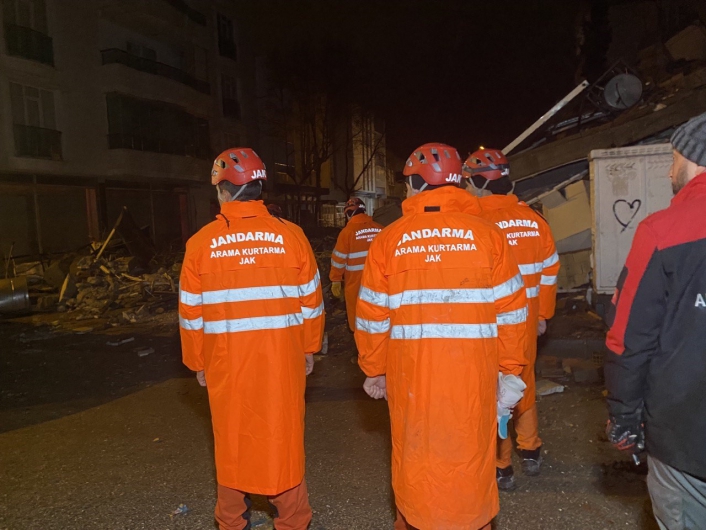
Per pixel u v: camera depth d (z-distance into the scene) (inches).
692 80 341.4
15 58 819.4
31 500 150.7
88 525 136.8
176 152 1112.2
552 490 143.8
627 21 633.6
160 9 1055.0
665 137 324.8
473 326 92.8
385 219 371.2
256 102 1441.9
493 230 96.5
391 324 98.0
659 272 72.4
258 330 108.0
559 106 382.0
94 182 955.3
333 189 1946.4
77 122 919.0
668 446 72.9
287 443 109.8
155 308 471.2
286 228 113.5
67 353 337.4
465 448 91.9
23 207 854.5
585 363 234.8
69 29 910.4
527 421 148.3
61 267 572.4
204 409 222.1
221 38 1302.9
